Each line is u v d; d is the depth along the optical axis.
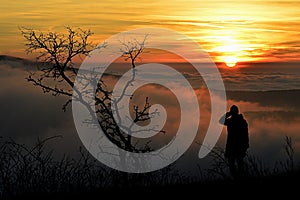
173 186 12.52
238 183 12.20
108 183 12.23
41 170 11.60
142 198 11.66
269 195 11.41
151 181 12.82
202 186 12.34
